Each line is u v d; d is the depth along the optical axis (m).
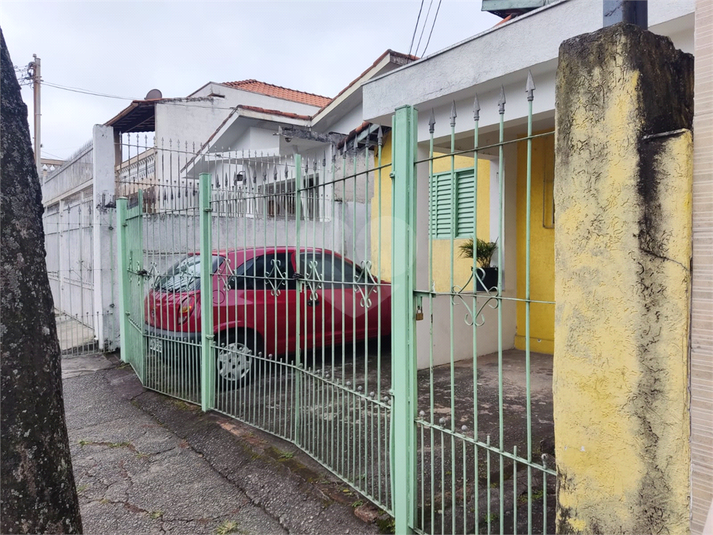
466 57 4.27
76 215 8.78
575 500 1.58
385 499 2.70
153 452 3.79
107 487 3.25
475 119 2.07
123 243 6.24
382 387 4.68
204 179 4.38
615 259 1.46
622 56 1.43
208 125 13.70
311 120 9.67
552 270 5.62
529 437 1.84
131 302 6.09
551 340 5.71
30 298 1.49
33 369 1.49
